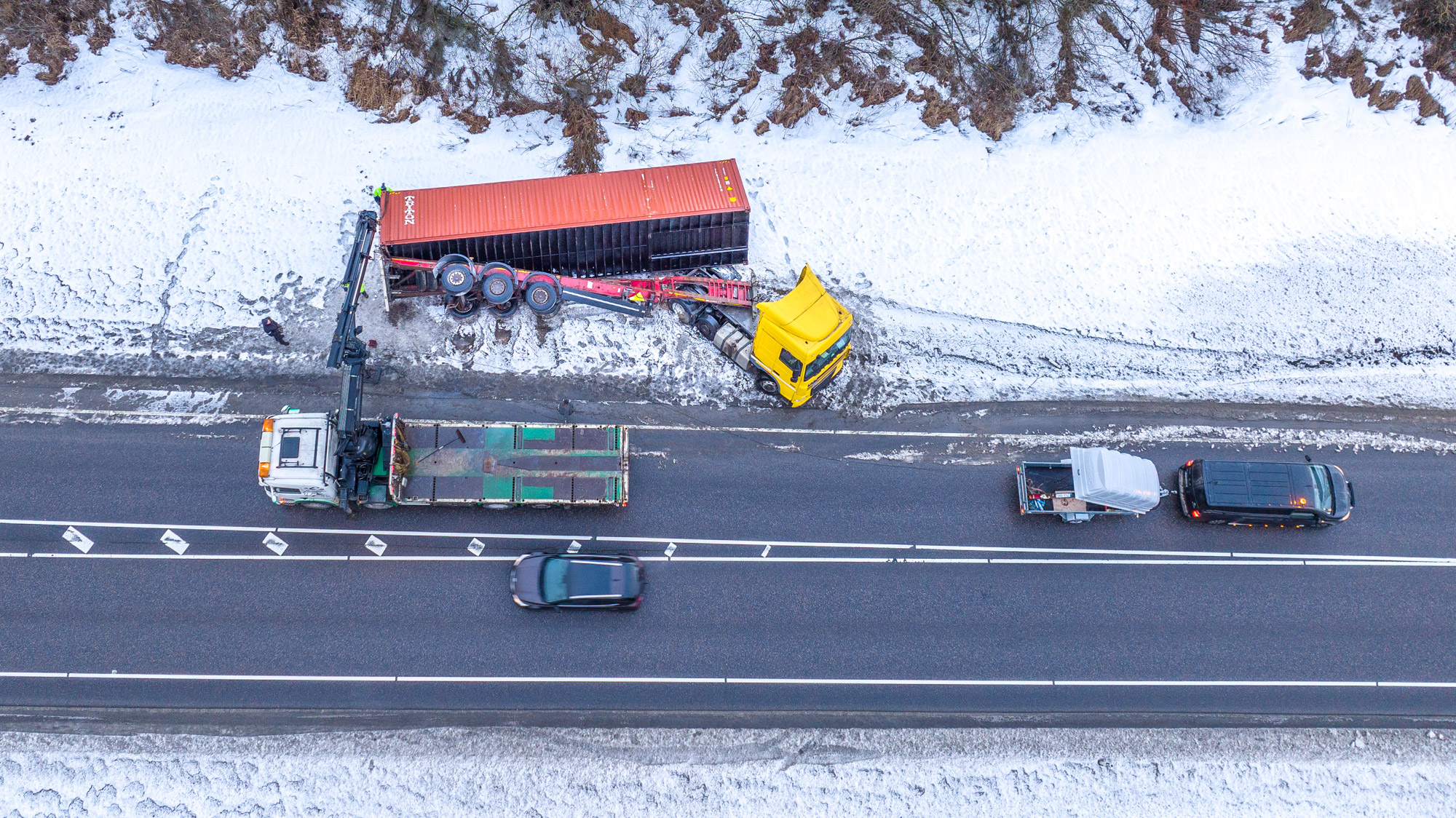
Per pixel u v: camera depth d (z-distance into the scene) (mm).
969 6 24844
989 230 22641
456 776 16281
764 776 16625
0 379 18766
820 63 24000
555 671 17266
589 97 23344
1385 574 18844
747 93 23812
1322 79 25203
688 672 17438
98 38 22500
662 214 19516
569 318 20391
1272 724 17547
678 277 20594
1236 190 23594
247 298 20078
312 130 22297
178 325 19672
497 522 18312
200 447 18484
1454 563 18984
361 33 23141
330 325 19953
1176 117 24875
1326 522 18797
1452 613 18531
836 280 21625
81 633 16828
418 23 23141
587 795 16297
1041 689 17641
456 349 19844
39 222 20594
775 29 24219
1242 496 18359
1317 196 23609
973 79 24281
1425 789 16922
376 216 20891
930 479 19359
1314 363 21359
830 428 19766
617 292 20016
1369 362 21453
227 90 22547
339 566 17688
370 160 22094
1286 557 18938
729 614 17891
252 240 20750
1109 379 20875
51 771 15852
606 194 19797
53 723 16234
